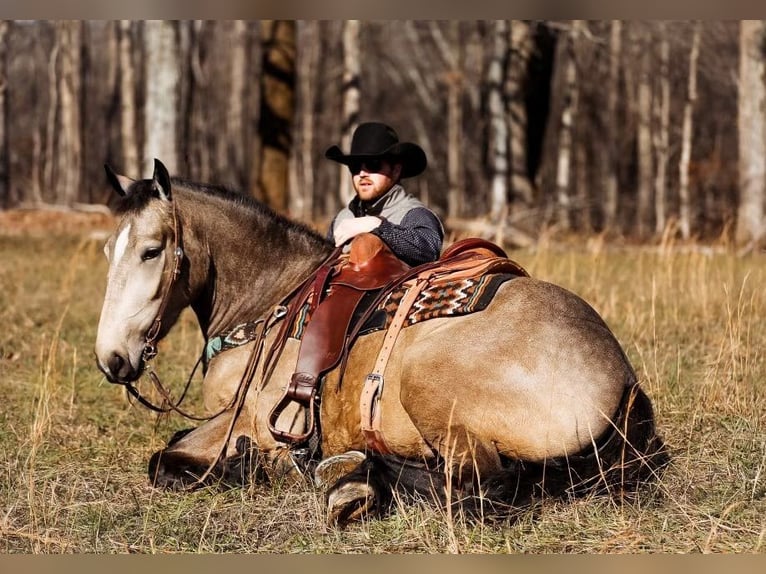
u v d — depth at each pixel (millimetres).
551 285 5766
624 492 5723
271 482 6262
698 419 7516
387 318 5887
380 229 6457
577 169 50062
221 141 60031
